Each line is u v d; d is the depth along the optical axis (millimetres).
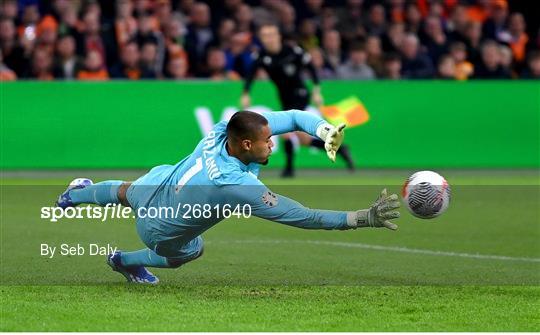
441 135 46750
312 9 53375
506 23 55000
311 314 17016
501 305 18000
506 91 47094
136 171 44219
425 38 51156
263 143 17531
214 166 17562
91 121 44031
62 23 47719
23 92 43625
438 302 18219
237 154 17672
